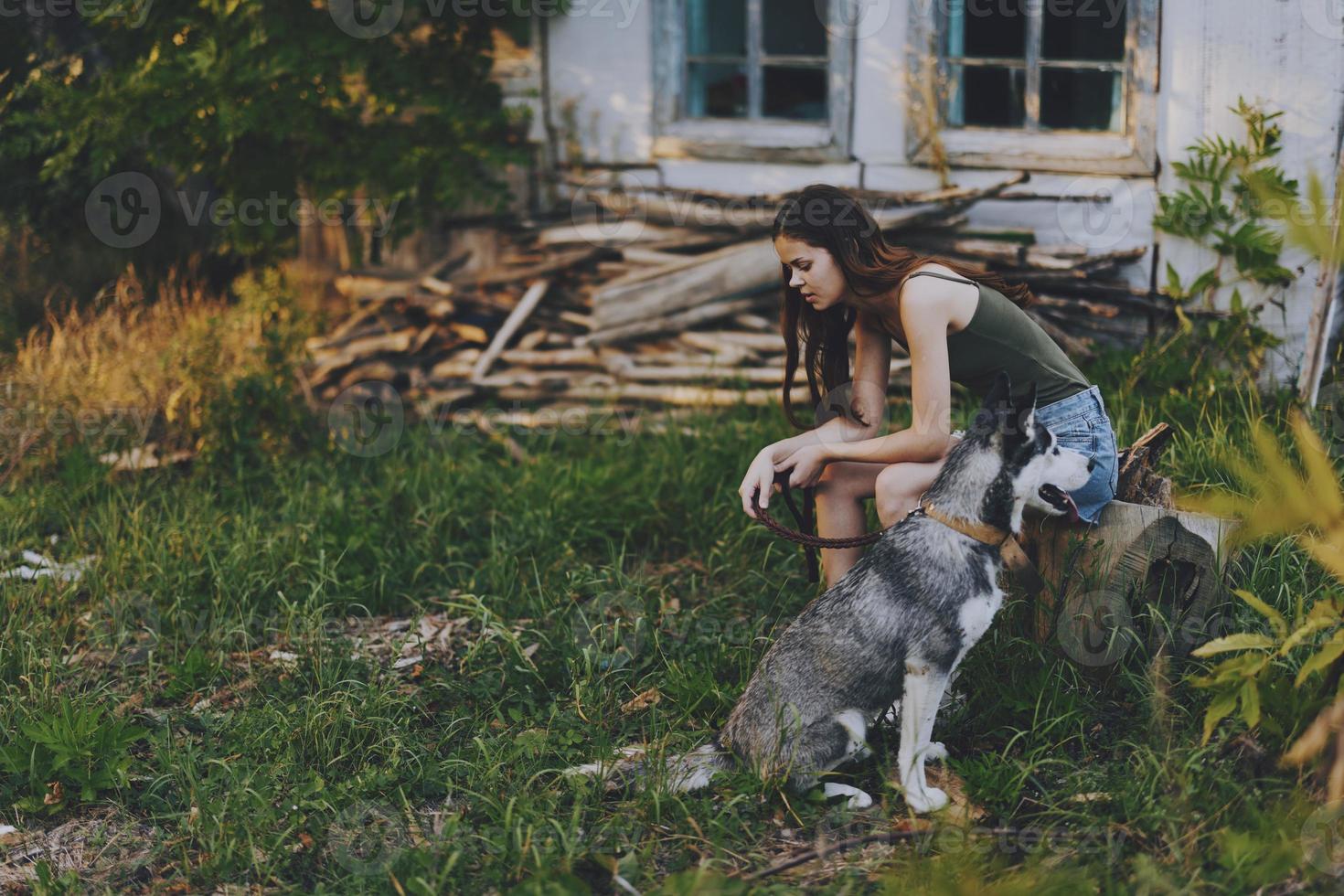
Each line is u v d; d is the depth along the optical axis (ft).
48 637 13.53
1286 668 10.46
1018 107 20.40
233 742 11.37
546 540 16.03
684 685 11.94
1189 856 8.90
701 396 19.67
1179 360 18.29
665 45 21.21
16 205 22.33
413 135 21.31
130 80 19.72
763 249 20.24
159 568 14.90
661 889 8.77
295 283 22.41
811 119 21.47
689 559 15.94
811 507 12.03
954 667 9.82
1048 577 11.56
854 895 8.77
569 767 10.67
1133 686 11.16
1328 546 9.46
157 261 23.61
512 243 21.97
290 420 19.31
